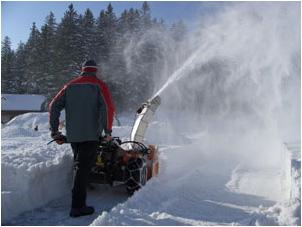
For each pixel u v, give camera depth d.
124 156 6.30
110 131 5.50
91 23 56.19
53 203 5.86
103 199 6.13
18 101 53.81
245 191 6.80
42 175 5.89
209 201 6.09
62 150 7.67
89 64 5.59
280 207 5.32
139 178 6.25
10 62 65.38
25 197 5.44
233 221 5.02
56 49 54.88
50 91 53.34
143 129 7.52
